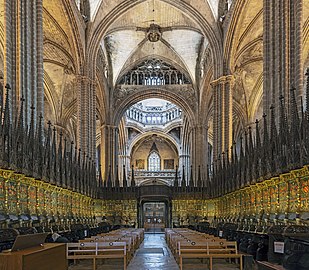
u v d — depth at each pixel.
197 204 34.72
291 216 13.65
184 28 41.47
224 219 26.80
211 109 48.69
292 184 14.12
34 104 17.80
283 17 17.20
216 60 33.91
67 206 23.05
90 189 28.81
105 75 46.28
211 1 33.88
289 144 13.75
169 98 49.31
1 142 13.14
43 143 18.58
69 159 22.95
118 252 13.69
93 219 30.38
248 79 44.03
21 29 17.28
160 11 39.78
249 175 19.05
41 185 17.61
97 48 34.84
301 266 6.67
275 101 17.55
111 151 47.22
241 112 48.03
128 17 40.28
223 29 33.69
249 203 20.47
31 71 17.89
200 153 47.41
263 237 12.25
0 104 17.45
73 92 45.88
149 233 44.78
